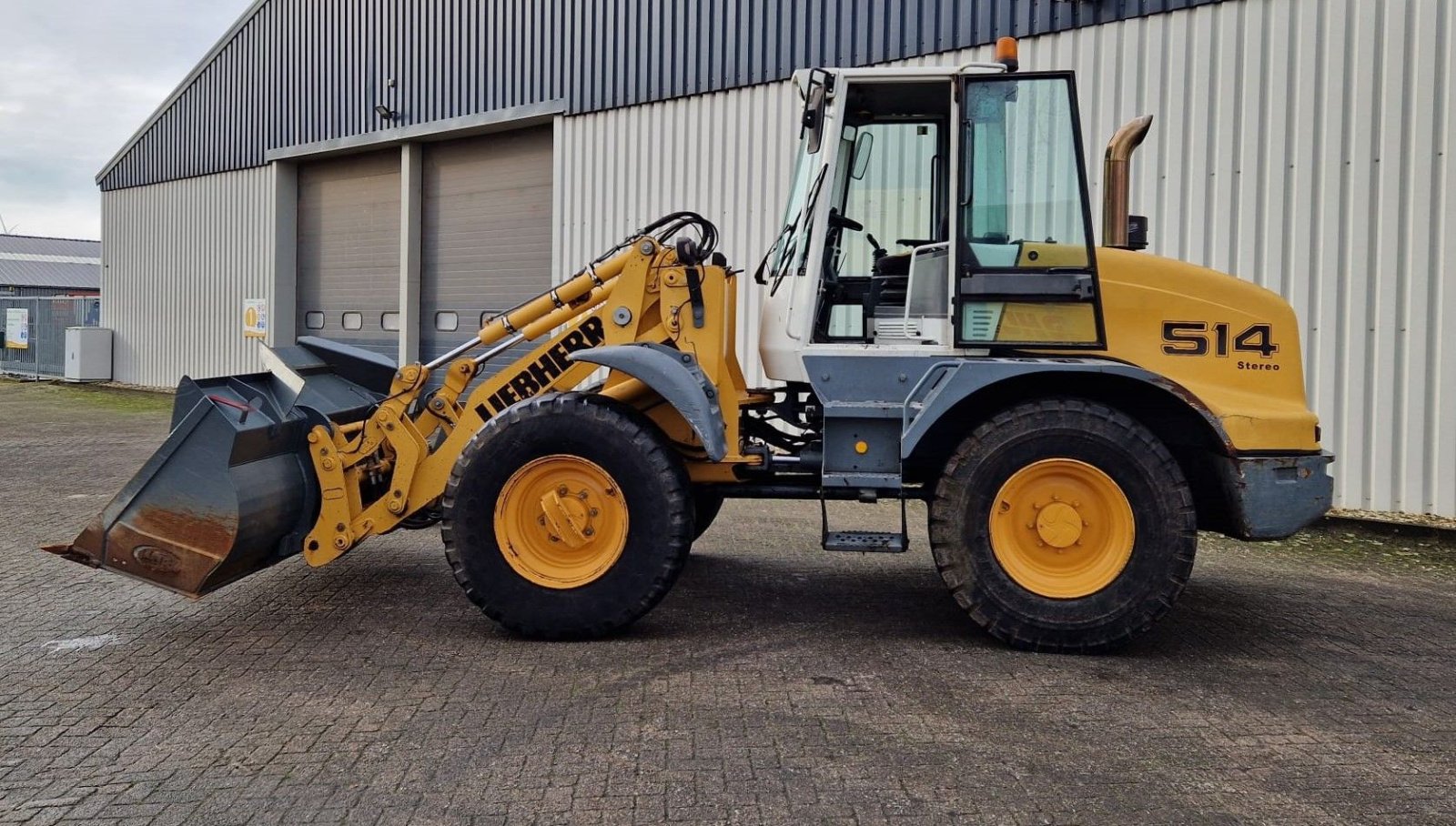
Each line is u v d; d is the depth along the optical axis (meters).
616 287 5.00
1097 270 4.83
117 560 4.63
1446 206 7.22
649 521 4.67
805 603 5.51
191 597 4.61
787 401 5.52
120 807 3.13
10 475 9.91
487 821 3.04
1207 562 6.65
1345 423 7.70
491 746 3.57
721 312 4.95
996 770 3.40
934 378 4.74
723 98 11.03
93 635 4.87
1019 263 4.76
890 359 4.85
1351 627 5.14
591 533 4.73
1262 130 7.89
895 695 4.09
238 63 17.55
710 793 3.21
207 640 4.80
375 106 15.26
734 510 8.43
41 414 15.73
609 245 12.26
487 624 5.07
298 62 16.52
